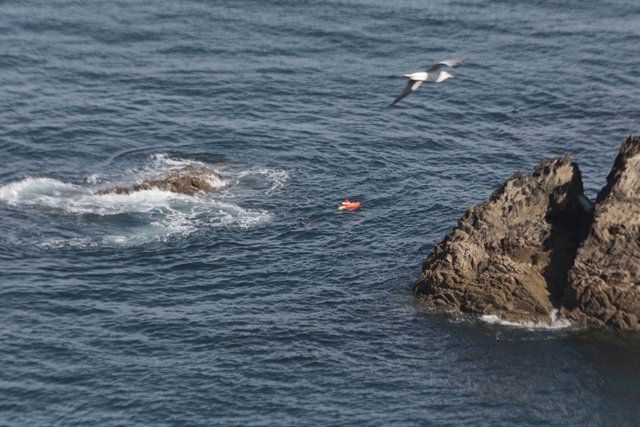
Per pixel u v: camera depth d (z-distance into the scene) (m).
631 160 195.00
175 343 187.00
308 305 199.50
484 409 172.62
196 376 178.38
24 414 169.38
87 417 168.75
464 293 198.62
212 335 189.38
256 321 193.88
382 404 173.38
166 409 170.75
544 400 175.00
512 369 182.38
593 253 194.62
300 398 174.25
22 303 197.00
